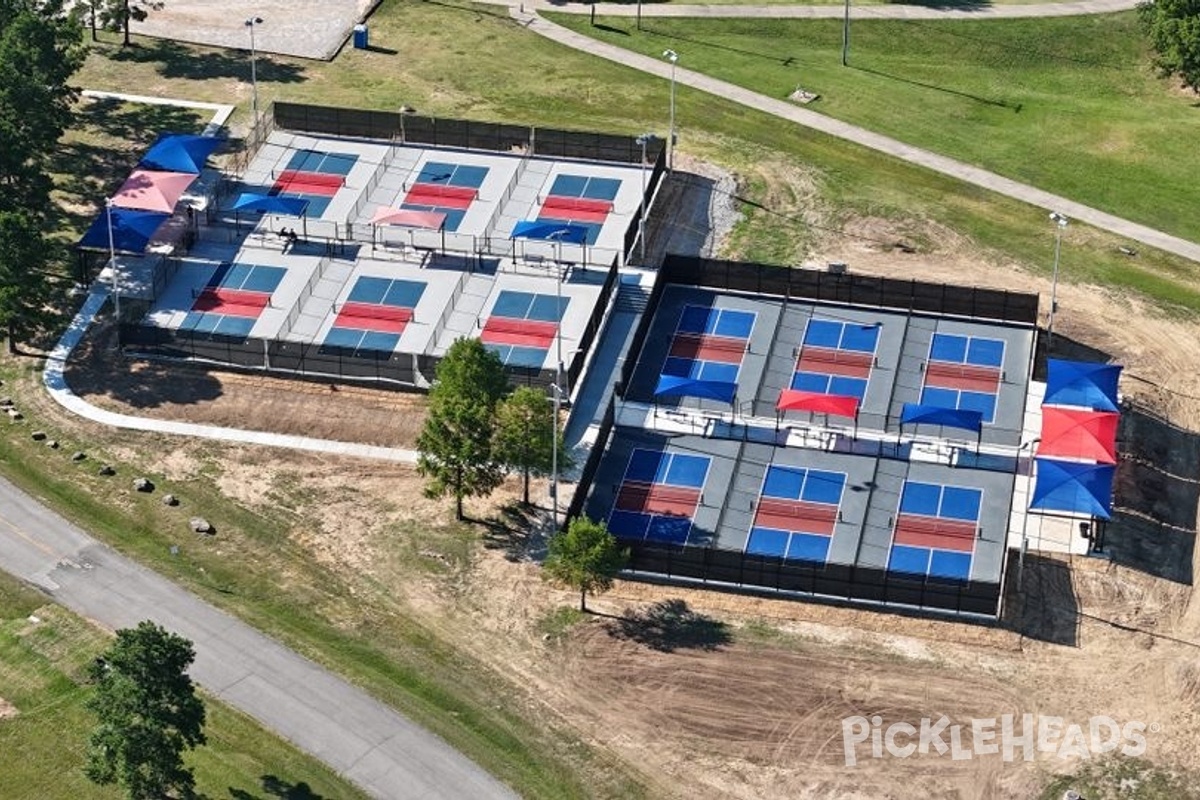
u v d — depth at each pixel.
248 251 175.75
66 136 191.38
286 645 138.62
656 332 165.12
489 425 144.75
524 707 134.50
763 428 156.00
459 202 181.75
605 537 137.62
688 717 133.88
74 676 135.50
